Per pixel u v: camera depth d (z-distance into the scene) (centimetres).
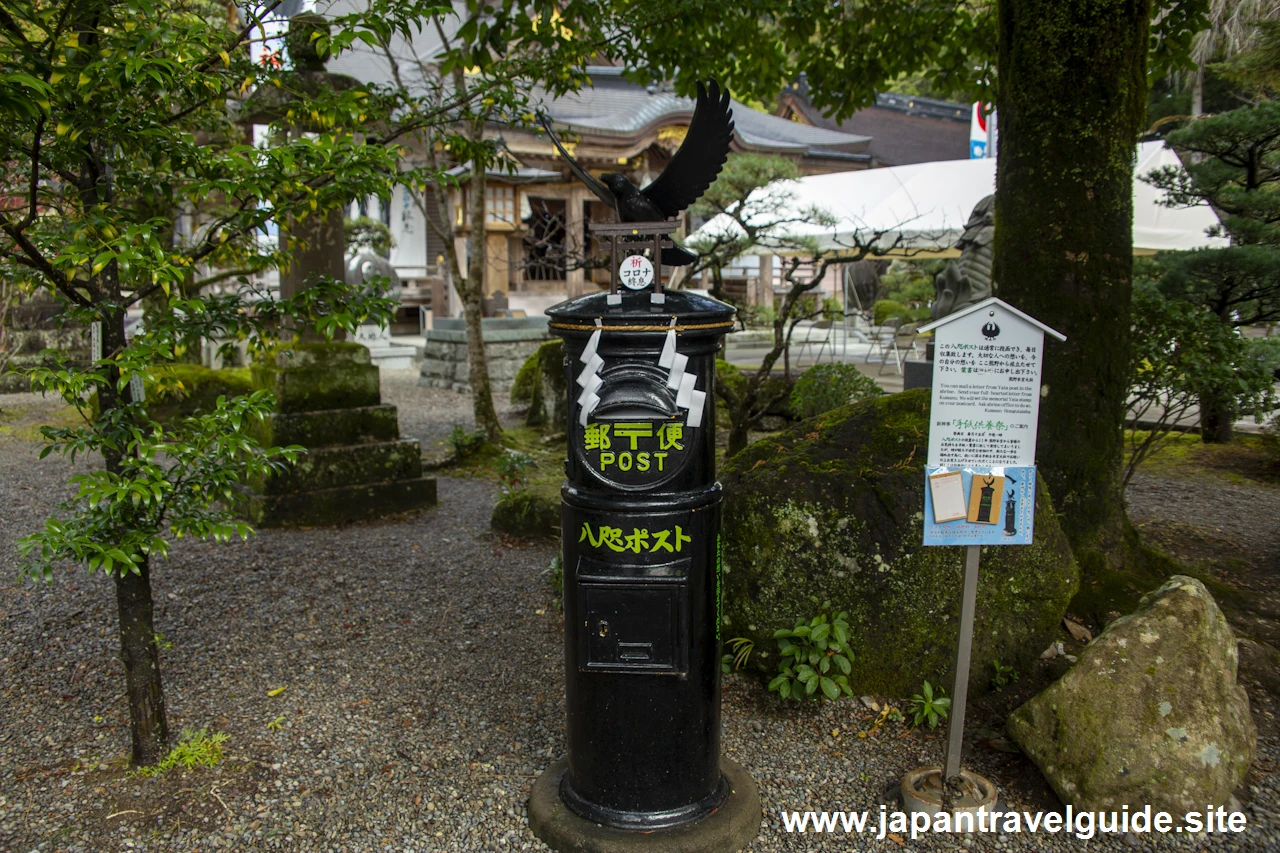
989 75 687
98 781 307
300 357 641
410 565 548
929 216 1125
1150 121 1583
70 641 426
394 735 339
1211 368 496
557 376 999
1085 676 292
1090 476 405
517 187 1653
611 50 577
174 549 572
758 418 757
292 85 489
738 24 652
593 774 275
